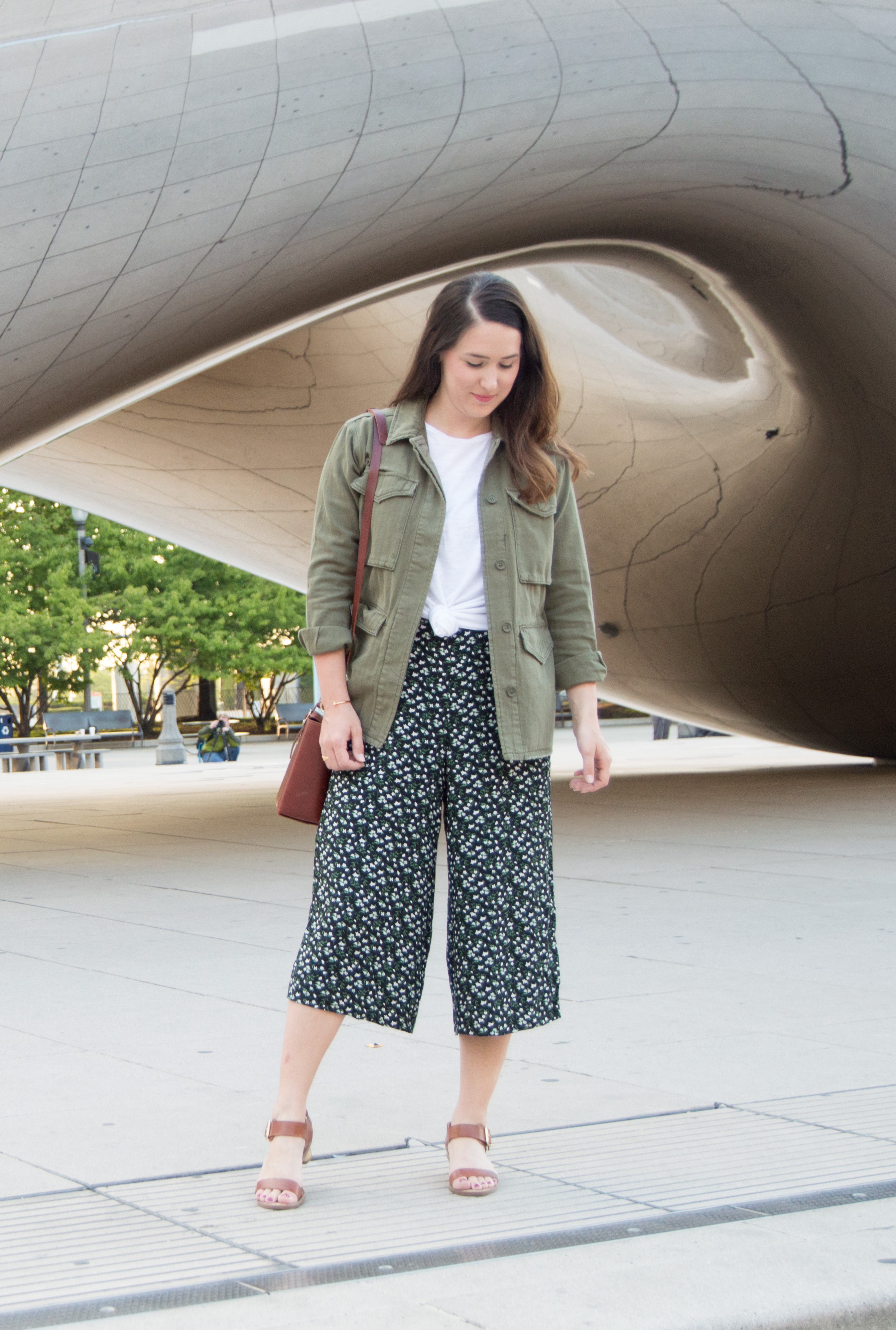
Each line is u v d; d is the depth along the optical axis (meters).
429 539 2.76
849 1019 4.19
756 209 10.34
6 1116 3.26
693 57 9.02
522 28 8.56
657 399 13.46
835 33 9.37
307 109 8.12
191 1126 3.16
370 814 2.75
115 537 36.81
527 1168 2.84
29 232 7.81
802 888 6.96
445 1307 2.11
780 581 14.10
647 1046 3.89
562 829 10.16
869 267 10.78
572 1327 2.04
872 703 14.96
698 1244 2.37
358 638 2.81
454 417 2.83
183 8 7.89
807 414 12.62
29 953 5.56
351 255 9.04
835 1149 2.93
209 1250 2.39
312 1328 2.04
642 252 11.24
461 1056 2.82
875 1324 2.14
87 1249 2.40
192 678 46.56
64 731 27.81
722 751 22.55
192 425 14.66
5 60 7.61
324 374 13.70
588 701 2.94
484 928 2.77
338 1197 2.68
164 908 6.74
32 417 8.92
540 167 9.09
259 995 4.66
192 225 8.15
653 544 14.67
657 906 6.47
